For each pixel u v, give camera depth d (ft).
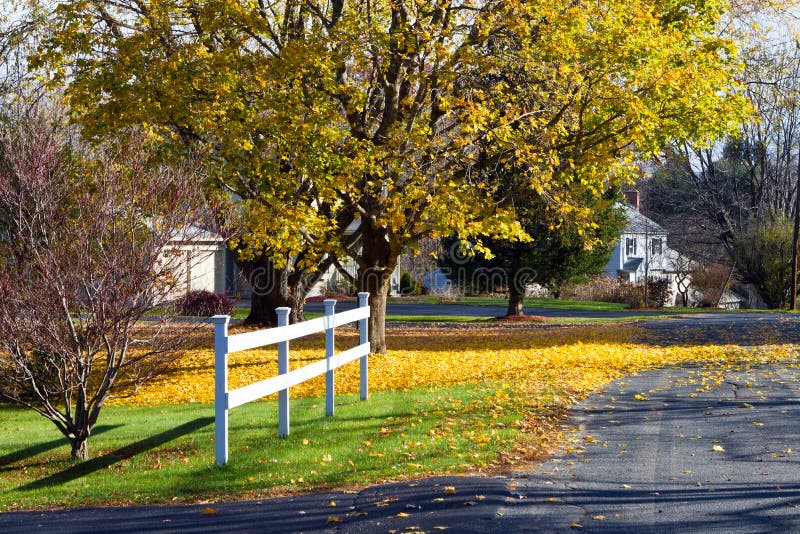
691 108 54.03
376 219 53.52
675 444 27.32
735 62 59.93
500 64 49.83
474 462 25.32
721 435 28.53
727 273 156.25
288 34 52.19
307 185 51.01
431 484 22.35
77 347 29.84
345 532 18.42
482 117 45.83
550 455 26.03
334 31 47.78
